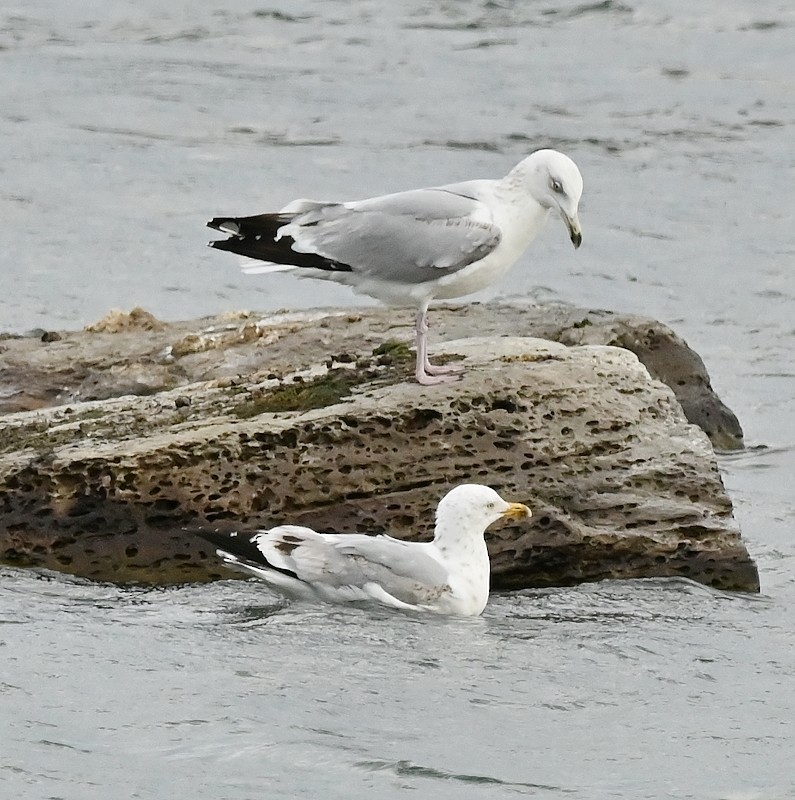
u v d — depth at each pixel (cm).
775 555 1543
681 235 2723
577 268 2577
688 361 1883
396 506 1453
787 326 2358
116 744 1066
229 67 3638
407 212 1512
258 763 1047
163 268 2500
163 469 1437
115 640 1244
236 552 1335
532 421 1491
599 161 3059
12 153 3000
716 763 1071
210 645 1238
